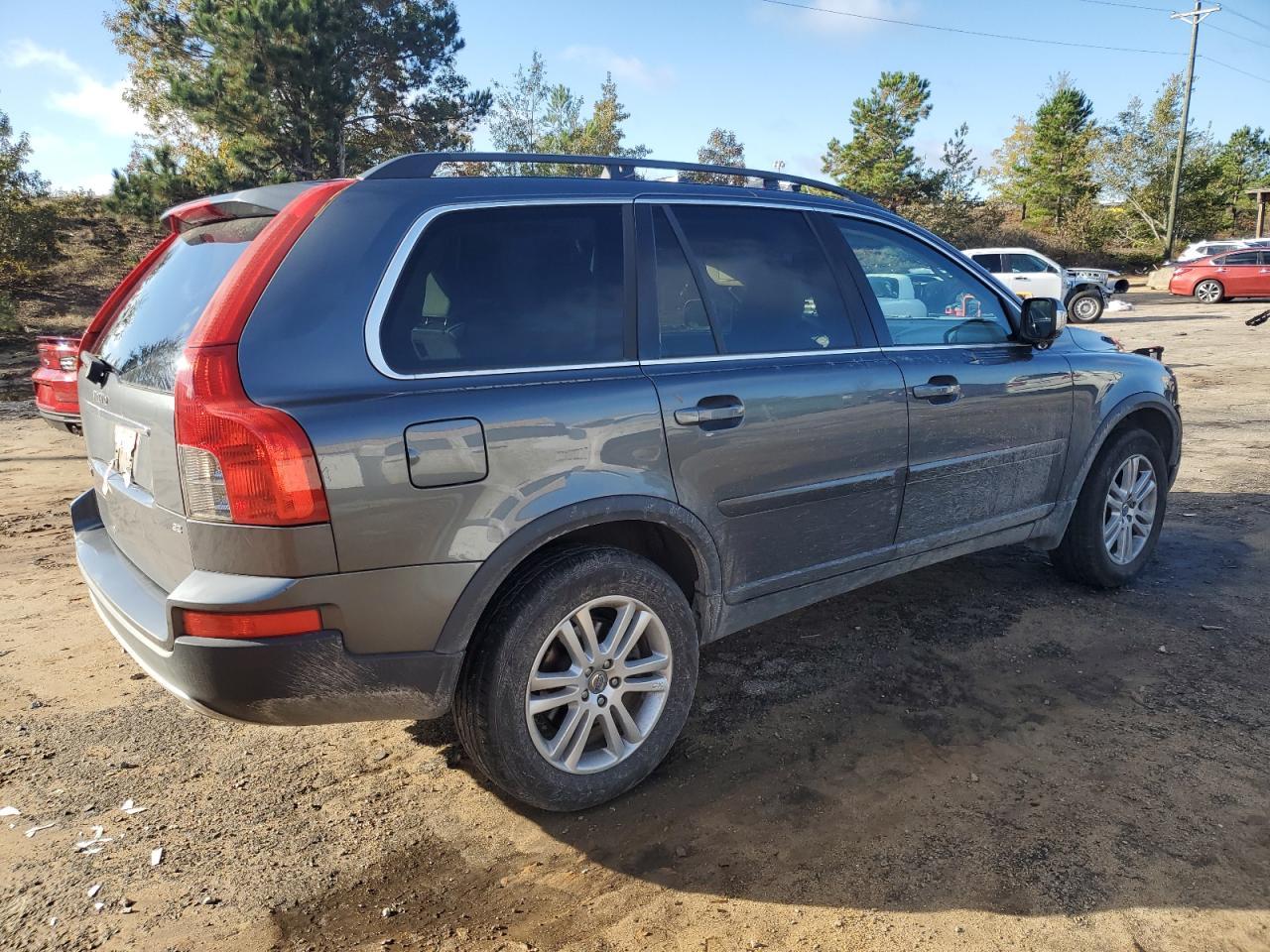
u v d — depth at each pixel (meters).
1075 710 3.35
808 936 2.23
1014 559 5.05
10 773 3.03
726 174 3.30
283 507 2.16
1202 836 2.57
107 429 2.90
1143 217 48.22
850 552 3.42
